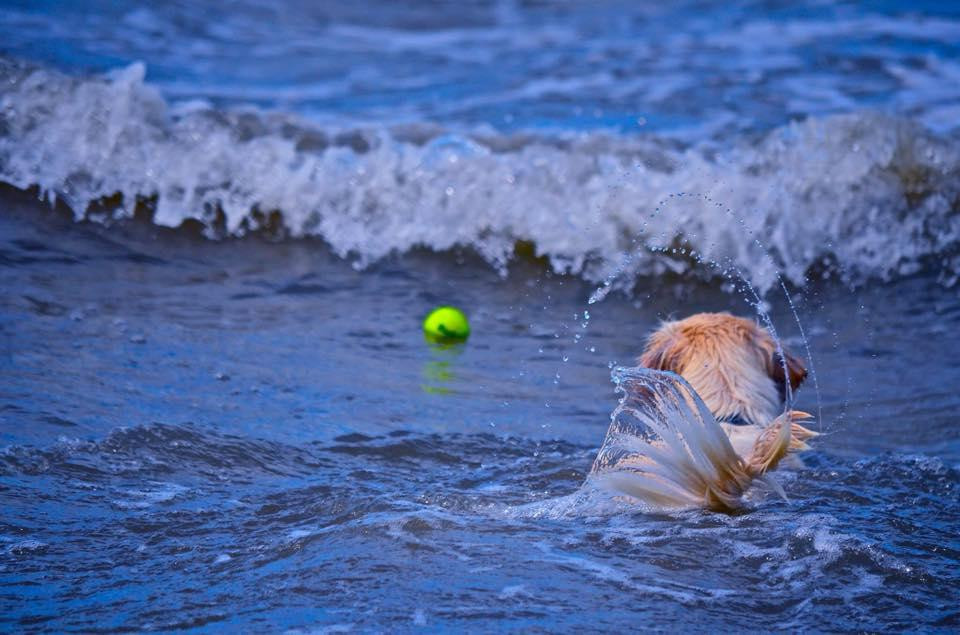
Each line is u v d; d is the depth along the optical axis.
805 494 9.88
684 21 32.16
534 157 20.91
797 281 18.41
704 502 9.10
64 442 10.33
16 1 27.94
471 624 7.02
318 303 16.27
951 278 18.42
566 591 7.55
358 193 19.61
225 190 19.22
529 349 14.97
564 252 18.89
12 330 13.51
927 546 8.69
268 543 8.38
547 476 10.38
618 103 24.53
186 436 10.76
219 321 14.94
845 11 31.83
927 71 26.41
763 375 10.45
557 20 32.97
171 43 27.61
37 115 19.80
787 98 24.69
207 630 6.93
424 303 16.80
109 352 13.17
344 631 6.90
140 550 8.25
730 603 7.50
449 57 28.88
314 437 11.15
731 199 19.69
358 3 34.19
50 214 17.89
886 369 14.34
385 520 8.78
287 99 24.23
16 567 7.87
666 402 9.28
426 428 11.65
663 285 18.22
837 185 20.08
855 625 7.26
